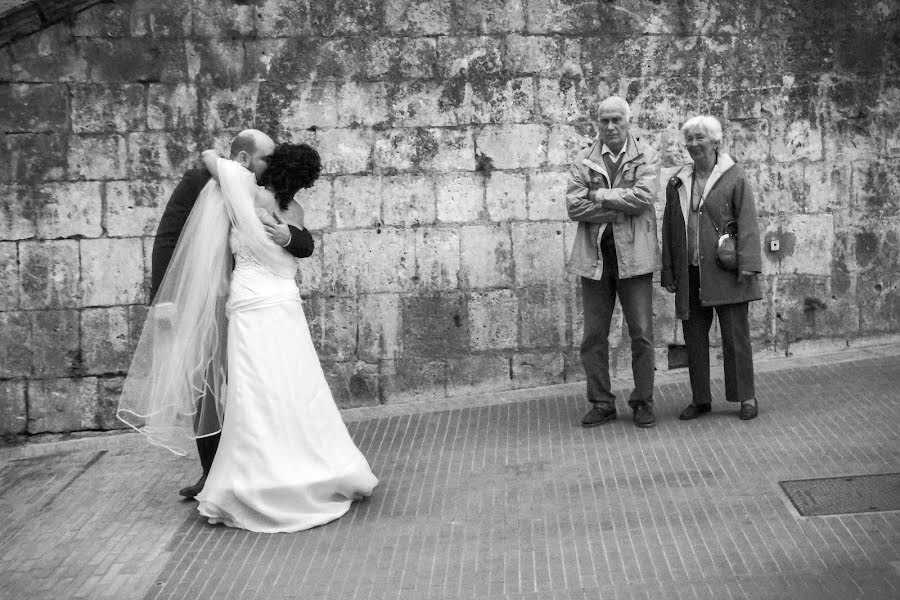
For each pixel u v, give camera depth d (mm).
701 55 8930
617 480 6562
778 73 8992
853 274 9125
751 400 7508
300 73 8625
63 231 8477
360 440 7828
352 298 8750
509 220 8820
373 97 8688
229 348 6309
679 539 5629
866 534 5473
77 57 8422
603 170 7430
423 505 6418
